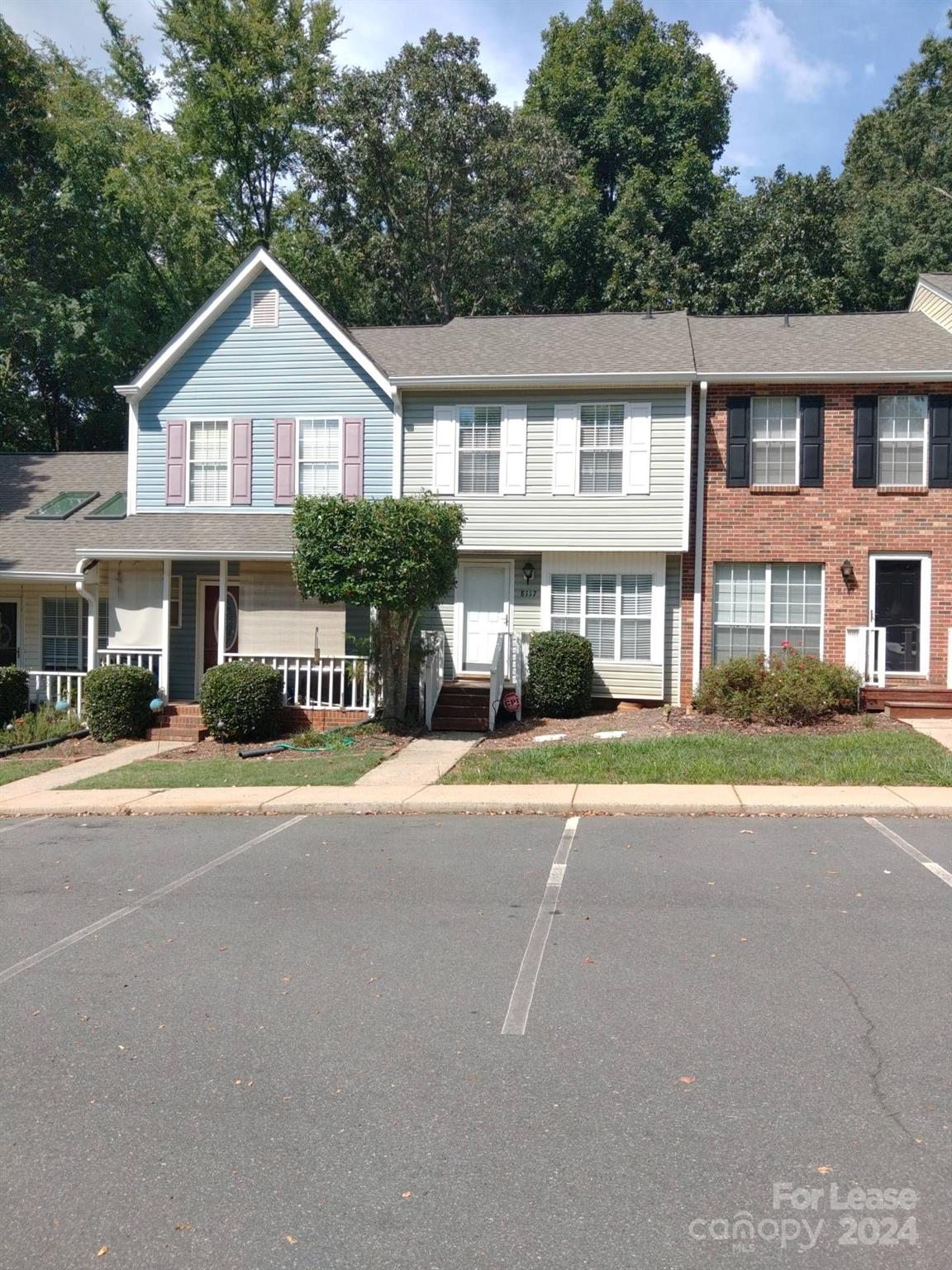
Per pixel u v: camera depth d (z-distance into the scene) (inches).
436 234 1450.5
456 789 489.4
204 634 801.6
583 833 400.2
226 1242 139.6
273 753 619.8
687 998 222.2
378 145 1392.7
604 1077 185.3
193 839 410.9
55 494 887.7
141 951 266.2
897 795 442.0
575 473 733.9
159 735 691.4
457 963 249.4
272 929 282.4
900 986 225.3
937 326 795.4
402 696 681.0
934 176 1706.4
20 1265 136.2
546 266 1501.0
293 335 774.5
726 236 1429.6
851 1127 165.2
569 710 712.4
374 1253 136.1
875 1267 131.0
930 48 1883.6
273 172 1513.3
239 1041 206.8
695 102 1702.8
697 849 364.2
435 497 708.7
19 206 1240.8
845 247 1385.3
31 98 1214.9
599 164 1745.8
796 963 241.9
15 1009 227.1
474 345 818.2
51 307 1211.9
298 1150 163.2
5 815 478.0
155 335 1290.6
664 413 724.0
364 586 608.4
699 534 729.6
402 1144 163.8
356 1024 214.1
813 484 718.5
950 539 705.6
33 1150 165.8
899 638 716.0
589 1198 147.0
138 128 1336.1
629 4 1759.4
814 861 342.0
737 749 540.4
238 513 780.0
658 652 732.0
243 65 1422.2
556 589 750.5
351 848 383.9
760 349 767.7
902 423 714.8
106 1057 200.8
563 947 259.3
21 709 716.7
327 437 772.0
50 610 816.9
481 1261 133.7
